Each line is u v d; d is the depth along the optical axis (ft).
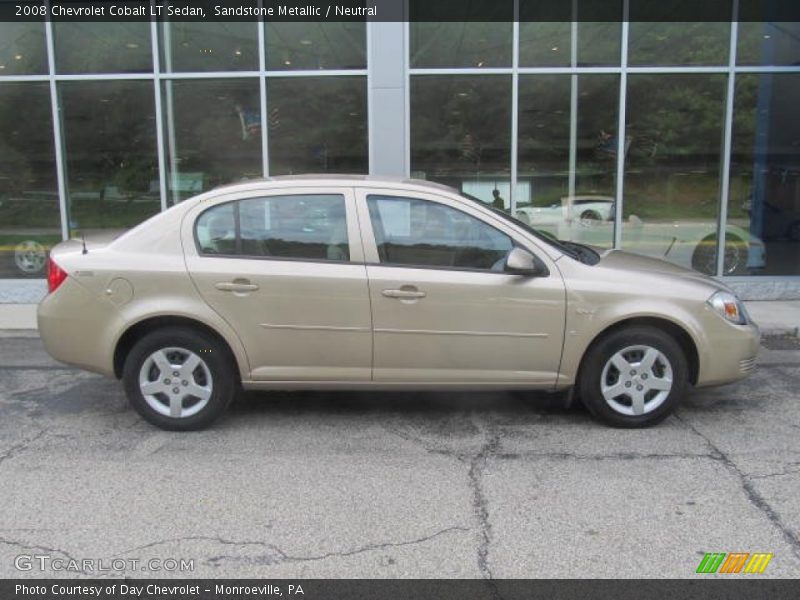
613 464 13.89
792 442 15.02
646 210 31.40
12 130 30.60
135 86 30.45
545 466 13.83
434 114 30.30
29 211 31.17
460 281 15.07
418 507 12.15
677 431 15.66
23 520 11.73
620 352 15.43
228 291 15.07
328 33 29.71
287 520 11.73
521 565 10.38
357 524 11.59
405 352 15.29
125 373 15.49
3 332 25.25
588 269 15.42
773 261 31.42
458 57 29.99
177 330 15.34
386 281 15.05
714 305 15.51
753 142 30.78
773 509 12.03
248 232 15.39
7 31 29.76
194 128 30.73
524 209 31.12
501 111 30.37
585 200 31.42
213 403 15.57
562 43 30.04
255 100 30.37
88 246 15.66
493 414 16.83
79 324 15.31
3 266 31.35
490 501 12.35
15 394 18.51
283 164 30.76
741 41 30.04
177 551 10.78
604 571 10.23
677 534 11.23
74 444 15.05
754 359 16.19
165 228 15.42
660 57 30.25
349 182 15.52
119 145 30.89
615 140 30.81
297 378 15.49
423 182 16.05
